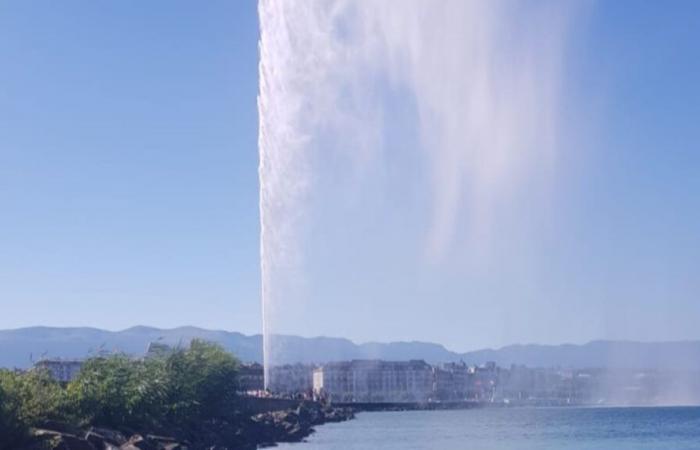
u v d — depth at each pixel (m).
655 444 172.38
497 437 185.25
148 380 118.69
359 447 148.25
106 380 108.81
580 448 159.88
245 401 194.25
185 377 138.00
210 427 136.25
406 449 144.38
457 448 151.12
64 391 102.44
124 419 108.12
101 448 88.38
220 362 154.00
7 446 82.88
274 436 161.50
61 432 89.25
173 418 124.69
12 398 85.19
